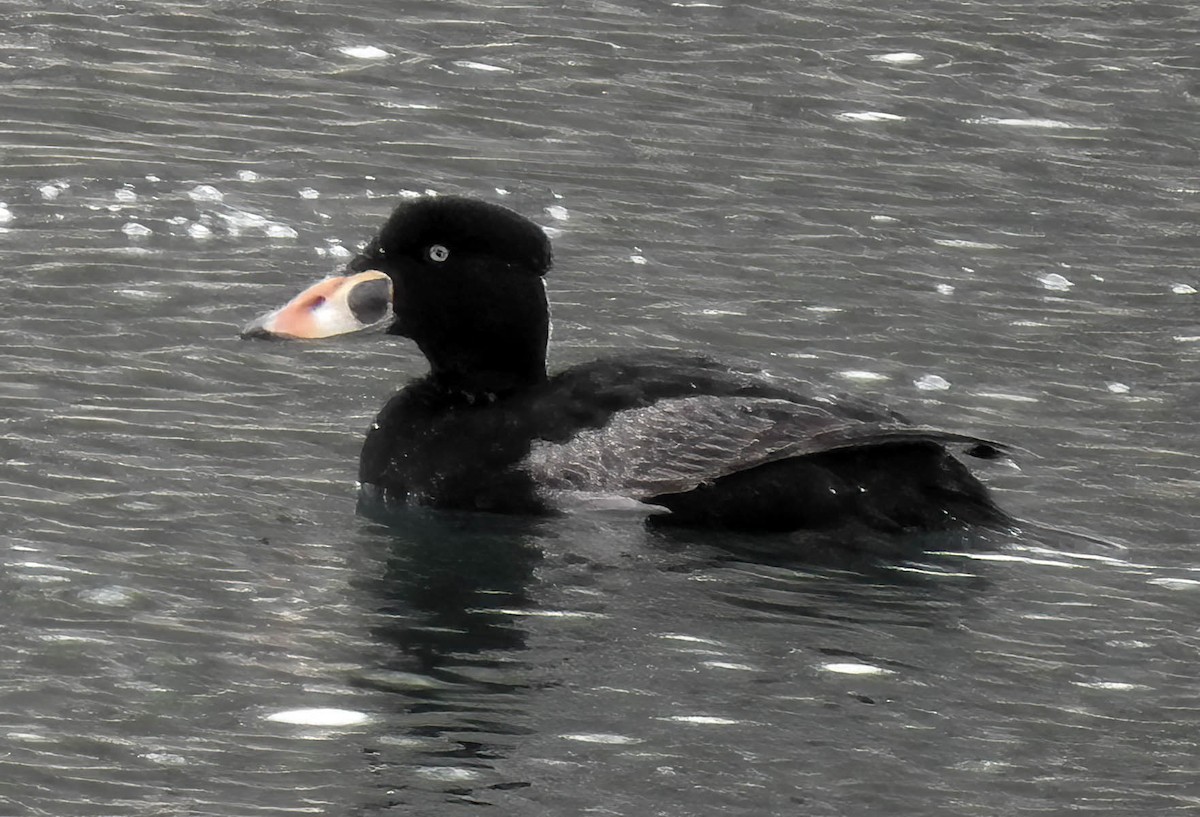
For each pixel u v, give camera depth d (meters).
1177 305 16.89
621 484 12.72
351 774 9.77
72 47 20.17
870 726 10.45
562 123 19.53
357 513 12.77
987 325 16.25
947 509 12.73
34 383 14.04
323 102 19.58
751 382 13.22
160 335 14.98
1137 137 20.17
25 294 15.41
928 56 21.50
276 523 12.52
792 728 10.39
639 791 9.75
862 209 18.30
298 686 10.56
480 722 10.29
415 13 21.62
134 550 11.95
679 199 18.20
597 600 11.71
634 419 12.95
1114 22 22.66
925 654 11.21
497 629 11.30
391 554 12.20
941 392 15.03
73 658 10.66
